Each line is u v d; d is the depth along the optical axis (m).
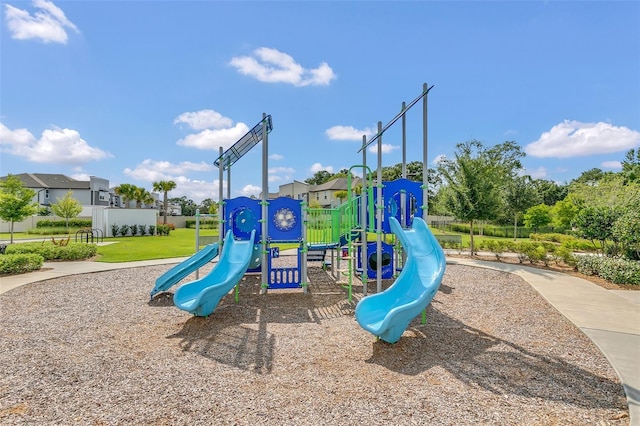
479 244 15.31
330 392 3.11
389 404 2.89
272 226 7.64
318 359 3.92
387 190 6.70
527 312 5.89
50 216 35.72
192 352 4.14
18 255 9.84
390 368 3.66
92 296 7.16
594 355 3.96
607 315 5.53
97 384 3.26
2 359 3.87
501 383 3.29
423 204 6.03
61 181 47.22
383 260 8.92
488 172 14.00
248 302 6.84
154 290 6.94
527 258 12.16
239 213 7.70
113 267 10.82
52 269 10.37
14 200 17.78
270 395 3.04
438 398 2.99
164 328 5.10
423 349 4.22
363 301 4.41
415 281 4.79
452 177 14.78
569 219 24.05
